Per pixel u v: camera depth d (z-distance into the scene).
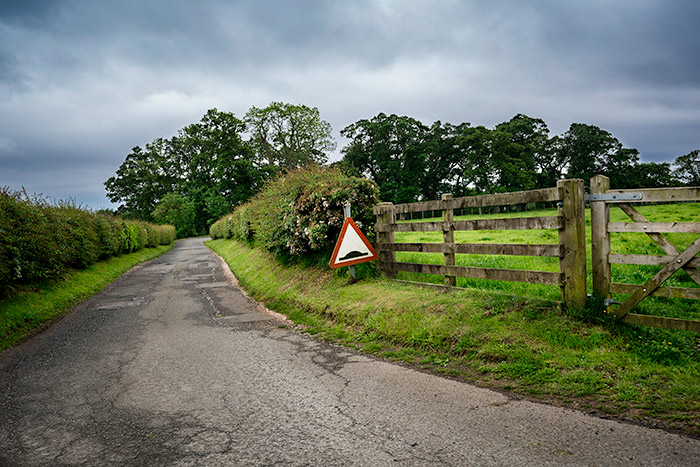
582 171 67.06
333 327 6.69
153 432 3.39
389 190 63.03
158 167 82.75
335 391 4.05
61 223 14.36
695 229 3.92
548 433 2.89
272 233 12.41
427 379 4.17
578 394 3.43
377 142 64.44
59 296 11.14
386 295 6.91
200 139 78.31
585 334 4.32
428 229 6.97
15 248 10.03
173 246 45.03
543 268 7.59
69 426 3.61
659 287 4.15
